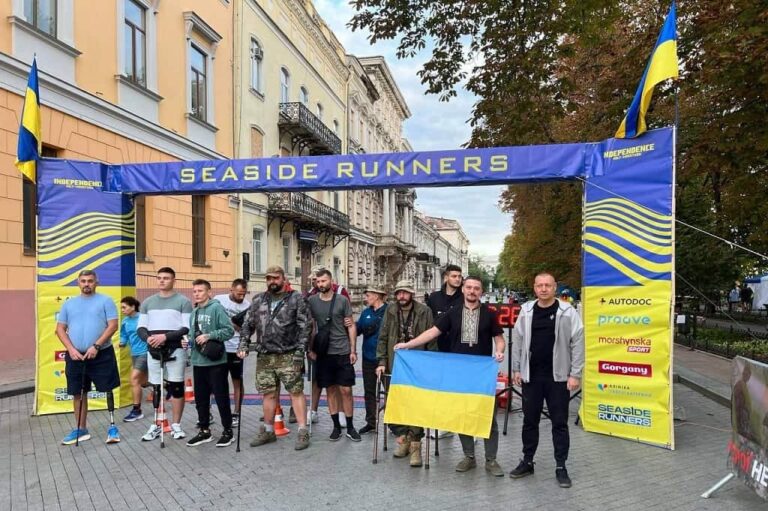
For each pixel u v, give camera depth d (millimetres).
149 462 5562
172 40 16516
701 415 7652
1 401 8469
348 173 7797
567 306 5113
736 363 4668
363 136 43188
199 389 6172
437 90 11641
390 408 5480
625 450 6043
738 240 14242
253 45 22891
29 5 11336
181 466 5438
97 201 8266
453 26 10789
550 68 10680
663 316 6352
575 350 4977
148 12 15359
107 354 6355
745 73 8227
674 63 6152
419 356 5559
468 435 5242
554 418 5031
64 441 6191
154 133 15531
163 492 4758
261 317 6172
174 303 6516
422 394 5418
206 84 18859
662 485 4938
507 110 11188
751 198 10305
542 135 11984
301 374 6125
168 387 6531
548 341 5059
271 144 24578
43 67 11578
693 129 11805
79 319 6277
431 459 5715
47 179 8094
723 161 9469
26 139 7766
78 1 12609
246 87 21828
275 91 25047
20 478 5121
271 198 23750
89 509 4426
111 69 13734
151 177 8273
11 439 6445
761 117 8656
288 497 4633
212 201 18734
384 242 46281
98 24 13273
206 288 6125
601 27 10133
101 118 13375
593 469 5383
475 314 5582
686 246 14984
